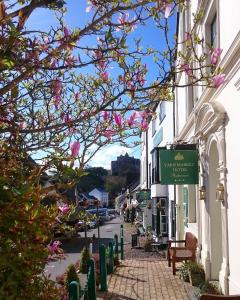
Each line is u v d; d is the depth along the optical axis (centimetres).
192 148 1284
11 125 352
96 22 317
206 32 1099
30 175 296
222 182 907
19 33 290
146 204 3066
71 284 516
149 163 3312
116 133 396
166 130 2247
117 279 1216
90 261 813
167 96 371
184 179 1252
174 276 1240
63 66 330
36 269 281
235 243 805
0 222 252
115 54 352
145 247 2111
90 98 445
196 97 1368
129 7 314
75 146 310
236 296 507
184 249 1337
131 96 355
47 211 283
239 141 767
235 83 786
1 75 330
